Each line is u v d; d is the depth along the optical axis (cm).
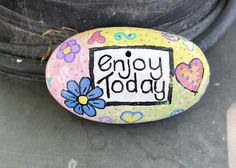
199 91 13
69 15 14
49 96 15
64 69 12
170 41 13
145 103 12
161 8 14
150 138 14
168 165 14
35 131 14
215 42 17
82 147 14
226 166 14
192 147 14
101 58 12
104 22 14
